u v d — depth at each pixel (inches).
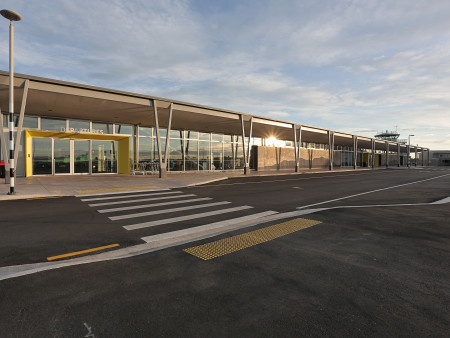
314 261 171.2
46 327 102.6
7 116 709.3
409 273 153.5
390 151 2689.5
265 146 1375.5
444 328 103.0
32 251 188.2
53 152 789.9
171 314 111.9
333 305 119.4
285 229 247.8
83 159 841.5
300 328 103.0
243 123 911.7
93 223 266.7
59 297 124.7
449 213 323.9
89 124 840.3
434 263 168.2
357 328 103.0
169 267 160.9
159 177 739.4
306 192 533.6
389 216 305.1
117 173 909.8
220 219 287.0
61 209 335.0
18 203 375.9
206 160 1153.4
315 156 1716.3
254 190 553.3
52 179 682.8
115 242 209.2
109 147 893.2
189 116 815.7
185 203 384.5
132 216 298.5
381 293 130.3
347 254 183.9
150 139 967.6
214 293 129.8
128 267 160.6
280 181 786.2
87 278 145.0
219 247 197.3
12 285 136.3
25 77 490.0
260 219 289.6
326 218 294.0
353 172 1376.7
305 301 122.8
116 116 784.3
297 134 1275.8
